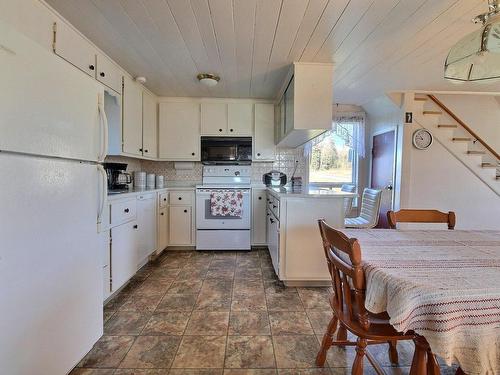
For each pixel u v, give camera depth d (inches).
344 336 62.4
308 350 63.8
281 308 83.8
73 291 52.3
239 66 105.5
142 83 126.1
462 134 156.6
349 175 175.5
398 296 34.9
